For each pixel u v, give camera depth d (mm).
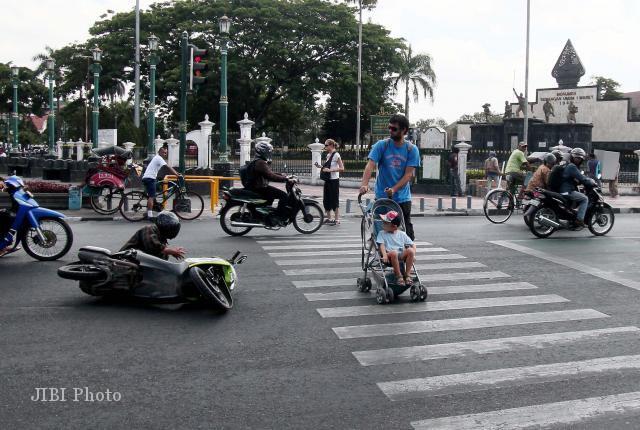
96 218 15117
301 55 48250
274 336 6480
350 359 5852
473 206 20266
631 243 12805
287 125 59250
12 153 39781
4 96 73375
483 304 7879
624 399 5008
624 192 28250
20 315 7012
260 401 4895
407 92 54844
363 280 8312
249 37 47906
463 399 4984
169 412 4676
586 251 11781
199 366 5605
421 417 4648
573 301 8117
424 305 7785
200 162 29109
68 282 8539
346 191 25953
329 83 49094
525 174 18953
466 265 10312
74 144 45094
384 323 6996
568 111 48875
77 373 5398
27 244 9906
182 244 11680
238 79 47188
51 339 6238
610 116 47531
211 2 49906
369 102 49750
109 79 50469
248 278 9039
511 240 12977
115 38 49375
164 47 50062
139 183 22781
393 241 7898
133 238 7727
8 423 4469
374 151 8375
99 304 7504
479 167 37125
